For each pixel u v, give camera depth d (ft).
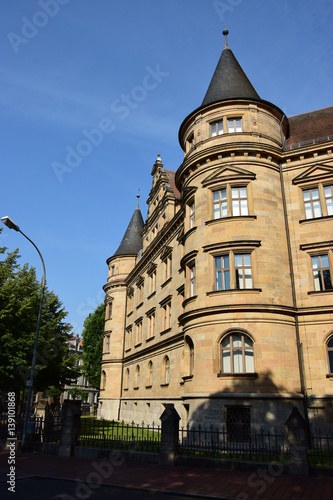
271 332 61.72
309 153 73.00
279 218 70.54
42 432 59.52
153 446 49.88
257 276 64.75
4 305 81.97
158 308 107.65
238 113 76.54
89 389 267.18
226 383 59.62
